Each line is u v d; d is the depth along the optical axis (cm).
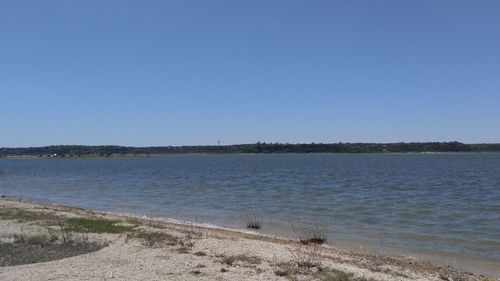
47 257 1335
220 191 4431
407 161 13988
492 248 1789
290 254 1477
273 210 2972
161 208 3155
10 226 1961
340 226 2320
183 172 8438
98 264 1241
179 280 1095
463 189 4572
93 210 2995
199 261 1320
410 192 4231
